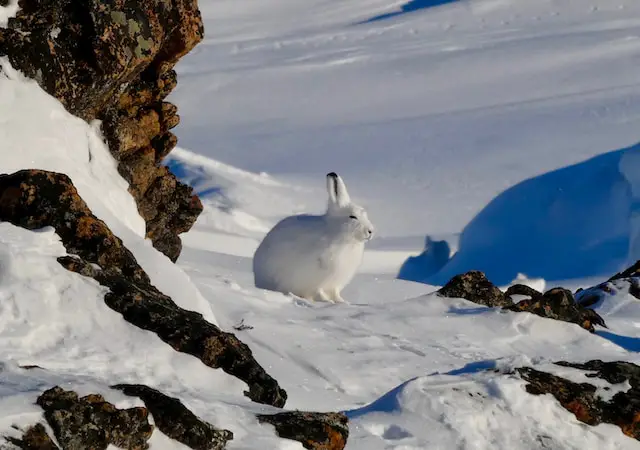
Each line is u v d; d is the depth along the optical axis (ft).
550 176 281.54
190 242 233.35
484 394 68.13
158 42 100.17
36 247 65.72
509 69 516.73
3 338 58.39
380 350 89.20
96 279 65.62
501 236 265.13
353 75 531.91
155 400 53.88
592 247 249.14
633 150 264.93
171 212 112.98
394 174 352.28
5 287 61.67
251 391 64.34
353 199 322.34
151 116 105.60
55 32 92.99
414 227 293.23
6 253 63.41
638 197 253.24
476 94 475.31
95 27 93.76
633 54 527.81
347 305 103.60
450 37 650.43
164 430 52.90
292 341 88.79
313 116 455.63
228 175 322.55
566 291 105.60
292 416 58.23
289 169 359.66
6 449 46.65
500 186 334.65
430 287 166.40
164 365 61.98
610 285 127.44
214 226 256.52
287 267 117.50
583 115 407.03
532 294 112.06
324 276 116.88
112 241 70.74
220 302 96.94
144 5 98.73
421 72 527.40
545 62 523.29
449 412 65.72
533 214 269.85
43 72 91.50
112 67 94.79
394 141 392.47
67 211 70.33
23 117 87.71
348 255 117.08
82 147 93.61
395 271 256.32
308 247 115.96
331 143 396.78
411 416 65.21
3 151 84.48
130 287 66.49
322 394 77.82
